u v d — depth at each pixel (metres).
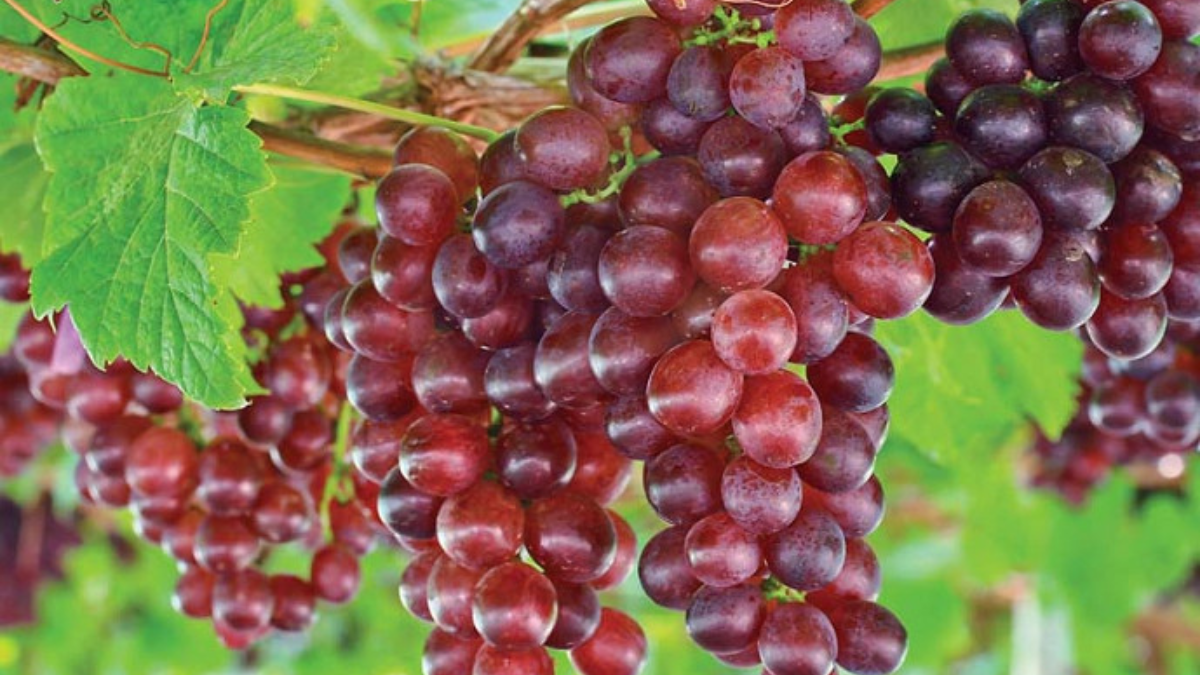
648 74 0.66
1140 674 1.57
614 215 0.67
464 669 0.69
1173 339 0.86
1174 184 0.66
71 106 0.73
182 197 0.72
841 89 0.66
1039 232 0.64
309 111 0.82
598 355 0.65
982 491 1.34
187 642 1.61
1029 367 0.91
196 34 0.74
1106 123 0.65
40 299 0.72
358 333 0.70
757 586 0.66
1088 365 0.90
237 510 0.81
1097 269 0.67
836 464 0.65
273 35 0.73
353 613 1.52
